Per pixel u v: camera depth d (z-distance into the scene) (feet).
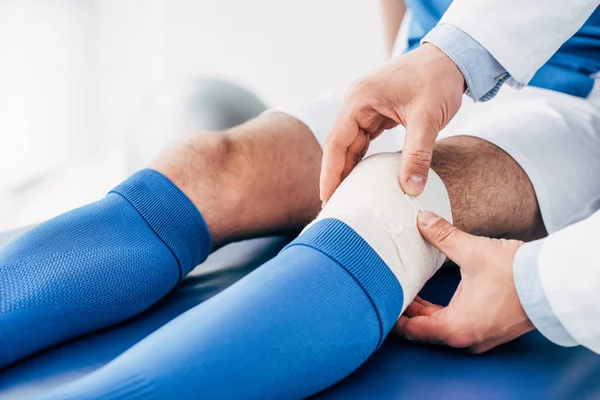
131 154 4.08
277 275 1.79
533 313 1.79
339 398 1.82
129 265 2.18
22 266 2.05
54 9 6.60
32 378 1.95
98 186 5.57
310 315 1.71
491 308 1.85
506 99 3.02
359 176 2.11
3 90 6.63
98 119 7.09
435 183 2.20
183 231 2.39
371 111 2.14
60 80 6.83
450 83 2.16
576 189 2.53
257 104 4.51
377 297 1.81
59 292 2.02
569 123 2.65
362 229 1.88
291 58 6.61
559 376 1.91
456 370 1.94
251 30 6.70
